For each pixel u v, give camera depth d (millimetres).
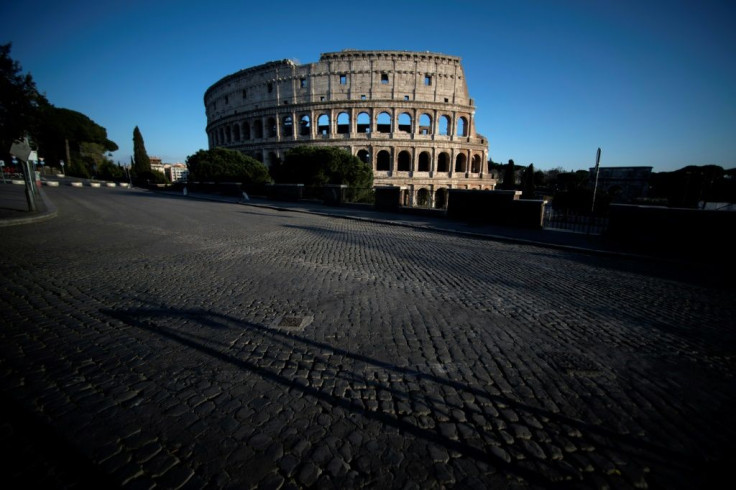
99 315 4898
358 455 2492
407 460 2457
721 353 4238
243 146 59125
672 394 3350
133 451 2475
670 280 7676
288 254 9219
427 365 3756
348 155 32688
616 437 2734
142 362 3686
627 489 2246
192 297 5723
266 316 4992
